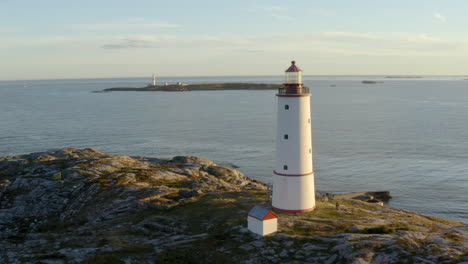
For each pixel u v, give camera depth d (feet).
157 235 142.00
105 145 453.17
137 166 250.57
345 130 542.57
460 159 361.92
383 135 496.23
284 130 153.99
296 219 146.00
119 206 176.45
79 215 178.19
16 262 115.65
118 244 130.62
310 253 116.47
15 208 191.21
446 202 258.78
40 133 528.63
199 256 118.01
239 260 116.06
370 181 303.89
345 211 161.27
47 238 146.41
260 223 130.82
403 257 108.06
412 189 284.00
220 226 143.13
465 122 598.34
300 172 154.20
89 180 213.66
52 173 228.22
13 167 247.09
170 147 439.63
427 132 511.40
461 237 129.18
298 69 150.82
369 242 116.37
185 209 166.30
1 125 596.70
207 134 518.78
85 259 116.16
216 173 248.73
